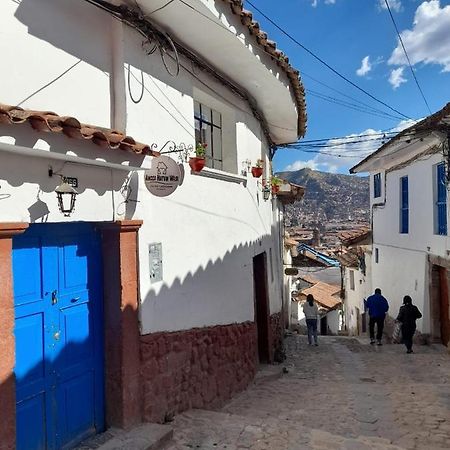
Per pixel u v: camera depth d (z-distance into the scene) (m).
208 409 6.12
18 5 3.72
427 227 11.80
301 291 24.58
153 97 5.16
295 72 7.75
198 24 5.33
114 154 4.01
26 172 3.48
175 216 5.49
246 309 7.87
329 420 5.84
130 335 4.57
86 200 4.07
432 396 6.96
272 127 10.73
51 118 3.27
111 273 4.52
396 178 14.55
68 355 4.14
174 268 5.43
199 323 6.01
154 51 5.18
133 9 4.88
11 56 3.65
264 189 9.51
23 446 3.66
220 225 6.81
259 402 6.83
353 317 21.86
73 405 4.18
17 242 3.67
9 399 3.28
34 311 3.80
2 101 3.58
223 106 7.37
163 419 5.01
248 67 6.83
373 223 17.58
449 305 11.05
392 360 10.43
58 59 4.08
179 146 5.68
